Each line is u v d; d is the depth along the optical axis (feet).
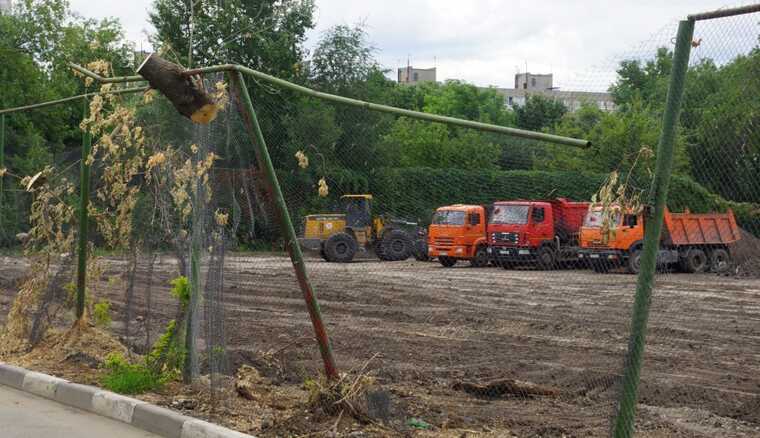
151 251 31.40
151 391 28.48
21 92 120.67
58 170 40.63
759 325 49.49
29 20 150.71
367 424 24.04
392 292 62.90
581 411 27.32
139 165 31.17
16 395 30.42
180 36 95.40
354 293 60.80
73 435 24.99
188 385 28.86
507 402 28.66
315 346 39.37
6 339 36.27
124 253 33.35
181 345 29.37
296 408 25.77
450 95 230.68
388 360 36.45
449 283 69.77
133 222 32.09
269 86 28.35
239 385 27.58
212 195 27.58
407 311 53.78
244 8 101.40
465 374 33.60
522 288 64.69
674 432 24.98
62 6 152.25
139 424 25.96
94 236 34.99
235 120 27.25
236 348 37.37
